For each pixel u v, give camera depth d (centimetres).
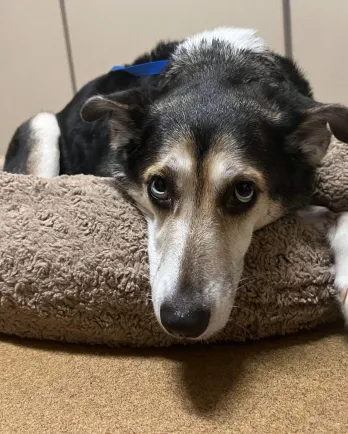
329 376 33
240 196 34
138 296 36
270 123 36
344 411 30
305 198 40
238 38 46
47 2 78
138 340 37
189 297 31
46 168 57
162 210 36
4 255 37
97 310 36
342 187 42
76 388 34
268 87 39
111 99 39
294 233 38
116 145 41
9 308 38
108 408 32
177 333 31
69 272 36
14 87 84
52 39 80
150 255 36
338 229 38
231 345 37
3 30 81
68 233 38
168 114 37
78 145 54
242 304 36
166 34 76
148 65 48
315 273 36
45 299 37
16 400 33
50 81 82
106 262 36
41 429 30
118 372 35
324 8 69
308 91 45
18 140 60
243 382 33
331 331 38
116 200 41
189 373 34
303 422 30
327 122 37
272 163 36
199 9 74
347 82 72
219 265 33
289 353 36
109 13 77
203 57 43
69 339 38
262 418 30
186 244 32
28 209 40
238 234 35
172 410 31
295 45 72
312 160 39
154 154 36
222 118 35
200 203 34
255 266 36
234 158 34
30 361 37
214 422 30
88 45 79
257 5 72
